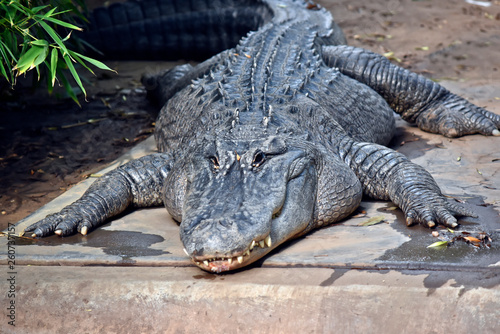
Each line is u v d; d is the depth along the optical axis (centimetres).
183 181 389
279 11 759
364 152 418
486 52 838
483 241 331
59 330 315
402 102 575
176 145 483
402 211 392
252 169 346
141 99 750
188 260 334
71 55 414
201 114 454
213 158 359
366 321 288
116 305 315
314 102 444
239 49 586
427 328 284
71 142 619
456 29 955
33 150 600
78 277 330
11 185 520
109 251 354
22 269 344
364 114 499
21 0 489
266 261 327
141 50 935
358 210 409
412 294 292
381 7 1098
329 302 296
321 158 387
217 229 302
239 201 325
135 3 923
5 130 654
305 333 291
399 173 399
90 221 393
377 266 313
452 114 548
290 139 379
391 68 573
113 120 678
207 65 619
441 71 774
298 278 310
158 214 423
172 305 309
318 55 571
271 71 501
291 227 343
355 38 947
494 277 296
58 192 504
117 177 428
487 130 535
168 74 708
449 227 353
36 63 398
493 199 395
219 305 303
